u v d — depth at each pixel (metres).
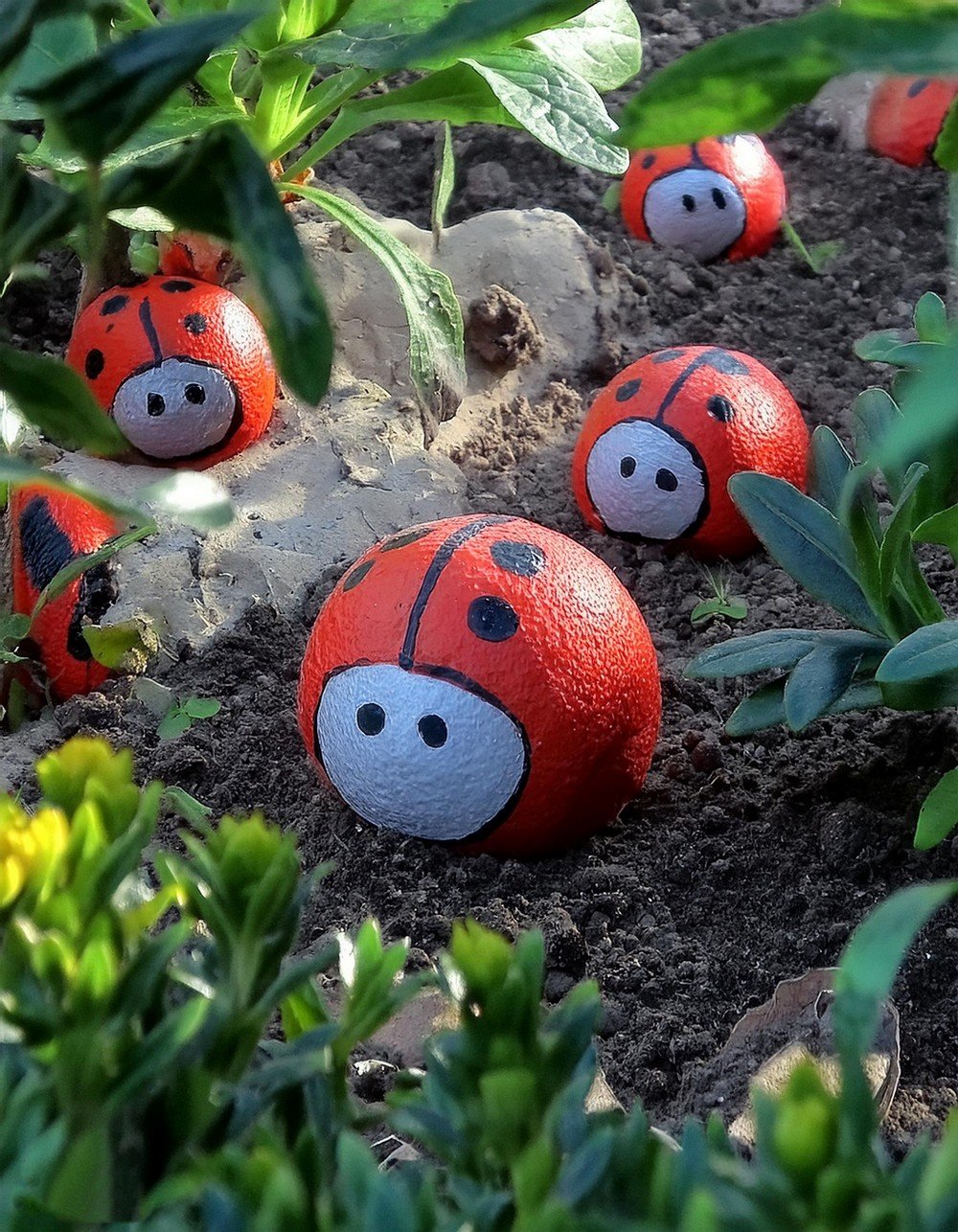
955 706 0.42
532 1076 0.15
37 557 0.53
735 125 0.16
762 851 0.44
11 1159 0.14
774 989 0.40
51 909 0.16
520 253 0.73
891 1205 0.12
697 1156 0.14
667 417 0.56
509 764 0.41
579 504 0.60
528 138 0.84
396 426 0.64
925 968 0.39
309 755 0.46
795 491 0.42
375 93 0.85
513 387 0.70
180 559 0.57
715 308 0.74
